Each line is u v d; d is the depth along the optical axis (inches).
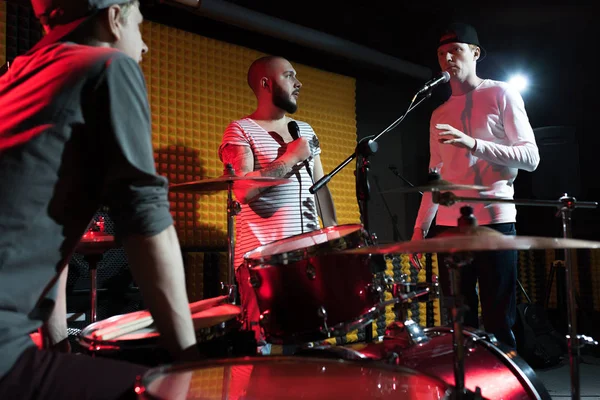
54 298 45.3
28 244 40.1
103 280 131.3
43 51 46.4
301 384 44.6
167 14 156.3
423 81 204.8
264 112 121.5
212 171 157.3
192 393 38.9
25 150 40.5
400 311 79.2
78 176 42.8
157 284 41.5
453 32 118.6
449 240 50.2
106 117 41.8
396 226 197.0
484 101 116.4
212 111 159.3
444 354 72.5
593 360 162.2
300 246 86.7
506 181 112.2
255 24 153.4
